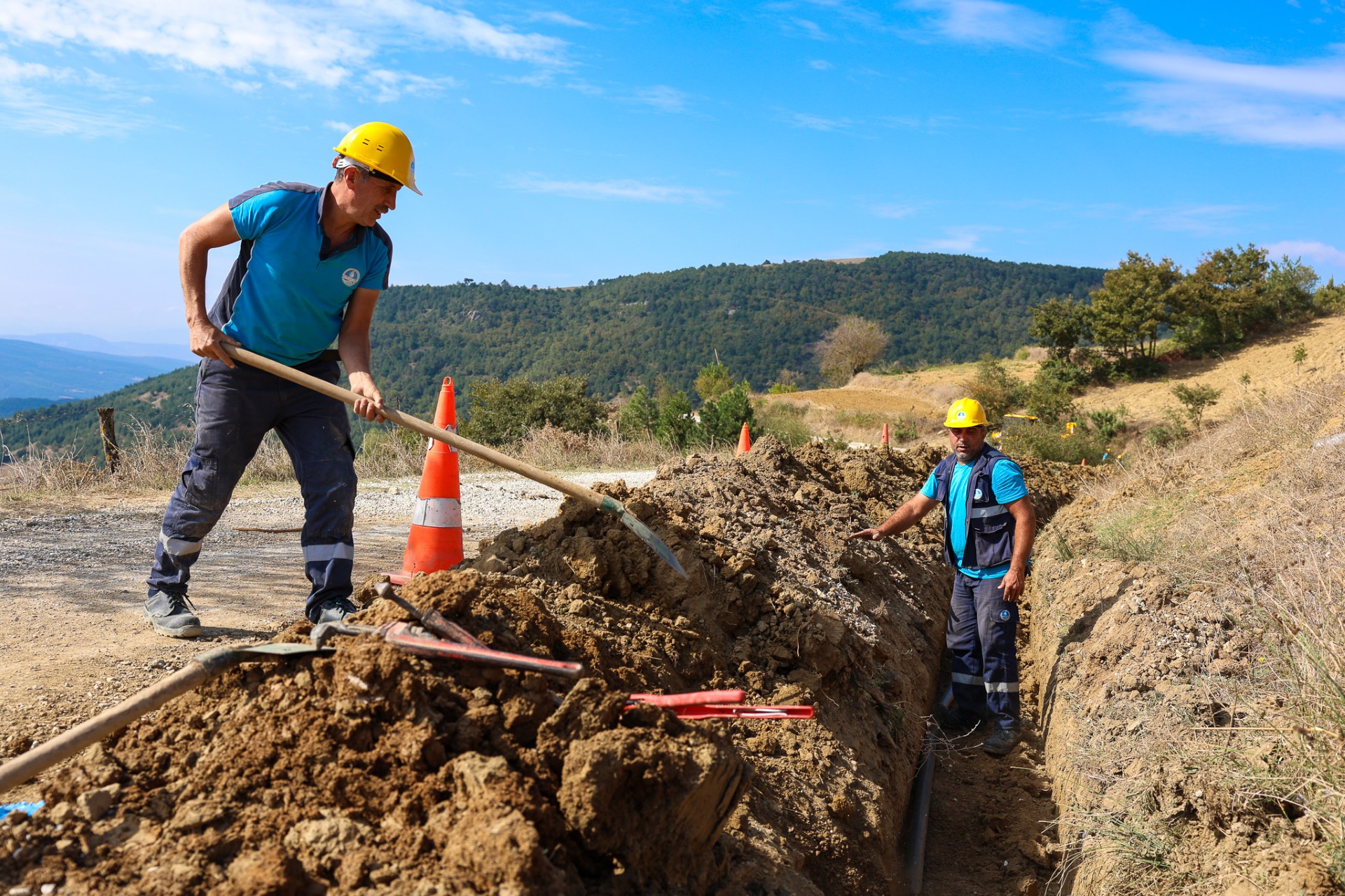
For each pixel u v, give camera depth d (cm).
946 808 454
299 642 255
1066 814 385
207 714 237
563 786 217
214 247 399
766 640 411
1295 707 326
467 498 1094
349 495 430
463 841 194
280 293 401
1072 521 872
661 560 397
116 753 226
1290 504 545
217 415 415
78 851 200
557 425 2598
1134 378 5138
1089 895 324
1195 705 375
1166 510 680
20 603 489
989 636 527
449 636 253
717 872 246
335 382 439
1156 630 452
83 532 769
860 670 457
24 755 208
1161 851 310
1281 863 275
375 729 227
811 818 321
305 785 216
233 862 197
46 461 1068
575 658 284
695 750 235
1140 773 348
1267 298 5103
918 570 703
